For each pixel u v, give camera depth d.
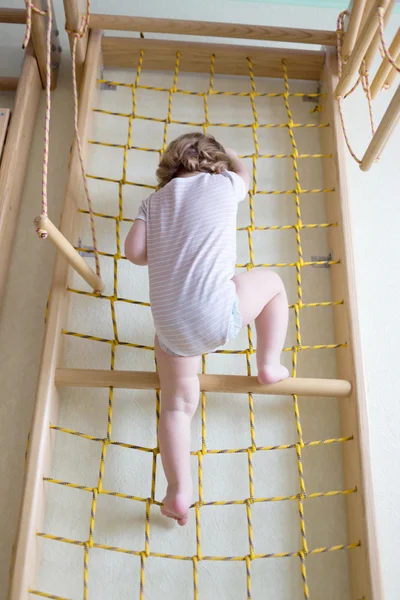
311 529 1.40
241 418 1.48
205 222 1.27
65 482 1.32
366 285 1.63
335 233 1.59
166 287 1.23
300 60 1.77
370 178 1.75
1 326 1.52
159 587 1.34
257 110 1.81
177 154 1.39
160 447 1.25
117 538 1.36
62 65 1.84
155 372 1.39
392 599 1.36
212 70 1.78
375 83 1.67
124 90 1.80
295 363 1.45
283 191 1.64
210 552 1.37
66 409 1.45
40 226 1.11
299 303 1.50
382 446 1.49
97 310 1.56
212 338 1.21
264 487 1.42
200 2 1.96
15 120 1.62
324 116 1.75
